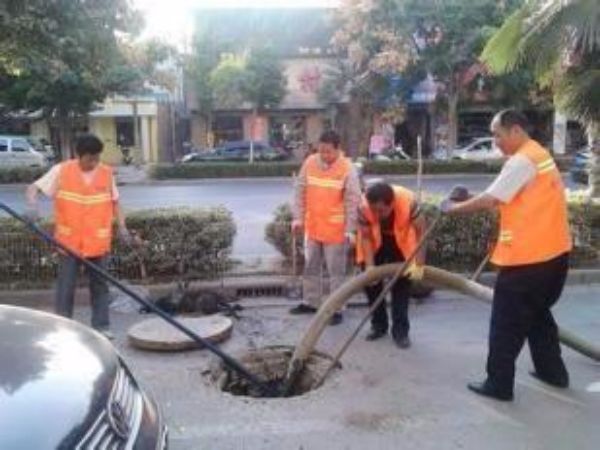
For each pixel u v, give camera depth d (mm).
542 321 5254
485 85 28172
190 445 4504
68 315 6473
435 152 32062
